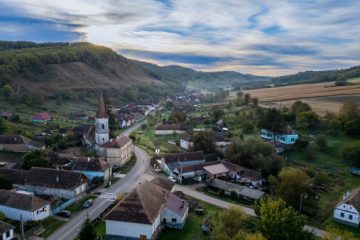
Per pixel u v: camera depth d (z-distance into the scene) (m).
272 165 113.56
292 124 168.75
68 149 144.50
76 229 73.12
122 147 123.75
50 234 70.75
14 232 70.00
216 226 70.44
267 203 67.12
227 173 114.44
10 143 135.12
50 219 77.50
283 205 65.06
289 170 93.62
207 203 91.81
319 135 147.50
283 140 142.50
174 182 107.88
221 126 187.88
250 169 115.38
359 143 119.94
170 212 76.31
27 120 187.12
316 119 158.62
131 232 67.81
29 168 105.44
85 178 95.69
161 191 81.31
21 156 129.62
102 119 135.00
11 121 178.00
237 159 123.00
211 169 113.69
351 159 117.56
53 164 114.06
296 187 90.12
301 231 62.00
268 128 149.12
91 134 152.50
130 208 69.25
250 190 96.31
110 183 102.81
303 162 125.25
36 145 137.00
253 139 131.50
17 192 79.62
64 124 192.38
